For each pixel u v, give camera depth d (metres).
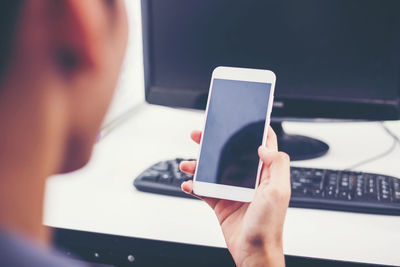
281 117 0.90
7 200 0.22
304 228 0.61
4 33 0.21
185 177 0.72
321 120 0.92
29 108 0.22
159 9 0.89
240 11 0.86
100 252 0.70
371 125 1.10
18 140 0.22
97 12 0.23
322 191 0.68
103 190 0.73
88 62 0.24
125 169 0.82
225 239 0.59
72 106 0.25
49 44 0.22
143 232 0.60
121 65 0.28
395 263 0.53
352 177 0.71
